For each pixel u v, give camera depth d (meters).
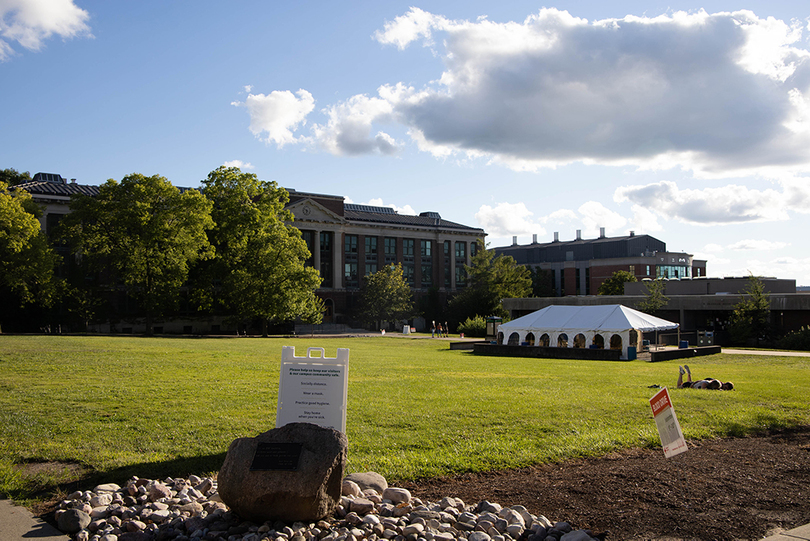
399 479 7.82
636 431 10.98
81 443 9.25
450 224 98.88
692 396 16.30
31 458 8.34
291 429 6.29
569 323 41.16
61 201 61.84
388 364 27.27
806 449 9.81
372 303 79.00
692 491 7.26
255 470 5.90
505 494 7.25
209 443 9.57
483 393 16.44
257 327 65.19
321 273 83.56
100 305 57.44
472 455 8.99
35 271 45.28
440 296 92.31
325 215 83.00
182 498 6.81
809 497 7.05
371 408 13.32
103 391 14.80
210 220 51.72
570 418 12.39
